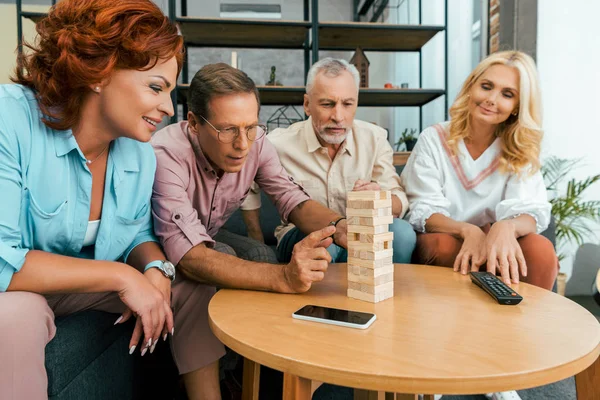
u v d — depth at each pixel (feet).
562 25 9.57
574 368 2.18
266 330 2.61
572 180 9.42
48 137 3.04
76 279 2.85
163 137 4.38
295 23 11.99
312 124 6.06
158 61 2.93
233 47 13.74
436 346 2.35
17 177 2.88
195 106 3.86
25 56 3.08
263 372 5.60
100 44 2.72
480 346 2.34
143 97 2.92
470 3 12.85
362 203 3.17
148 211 3.85
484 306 3.07
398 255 5.07
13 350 2.51
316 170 6.22
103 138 3.19
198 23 11.80
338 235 4.37
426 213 5.49
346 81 5.53
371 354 2.24
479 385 1.99
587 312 2.93
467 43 13.03
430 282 3.76
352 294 3.29
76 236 3.34
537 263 4.52
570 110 9.70
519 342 2.40
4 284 2.69
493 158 5.73
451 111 5.81
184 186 4.17
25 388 2.55
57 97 2.92
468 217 5.90
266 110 20.72
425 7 15.99
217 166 4.48
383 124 22.08
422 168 5.85
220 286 3.65
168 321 3.21
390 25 12.28
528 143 5.41
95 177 3.42
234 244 5.69
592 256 9.89
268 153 4.99
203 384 3.89
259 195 6.70
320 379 2.12
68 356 2.99
